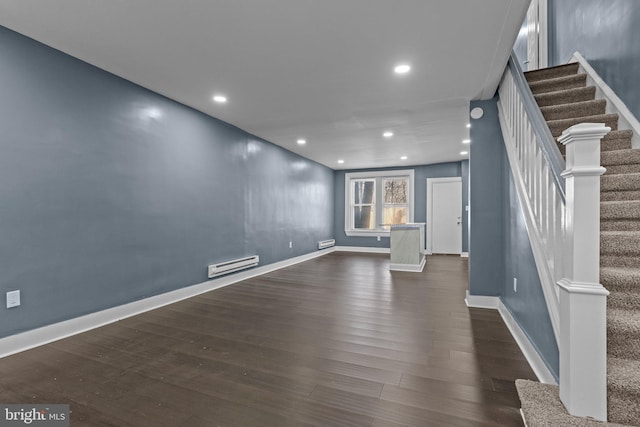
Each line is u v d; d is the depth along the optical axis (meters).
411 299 3.56
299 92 3.21
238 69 2.72
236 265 4.37
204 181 3.88
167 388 1.75
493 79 2.88
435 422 1.45
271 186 5.41
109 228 2.79
